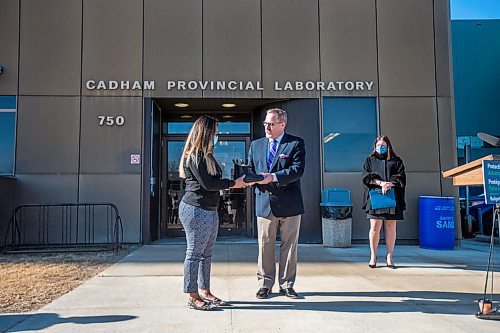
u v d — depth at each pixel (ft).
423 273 20.86
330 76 32.94
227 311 14.33
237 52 32.71
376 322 13.28
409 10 33.58
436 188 32.50
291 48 32.94
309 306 14.93
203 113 37.19
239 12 32.96
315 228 32.09
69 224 31.04
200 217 14.46
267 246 16.19
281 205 15.92
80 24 32.19
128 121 31.91
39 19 32.01
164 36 32.50
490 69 54.54
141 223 31.45
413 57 33.32
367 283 18.61
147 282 18.83
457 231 32.07
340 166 32.50
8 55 31.68
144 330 12.50
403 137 32.78
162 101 33.30
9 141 31.32
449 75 33.40
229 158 37.04
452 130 33.06
